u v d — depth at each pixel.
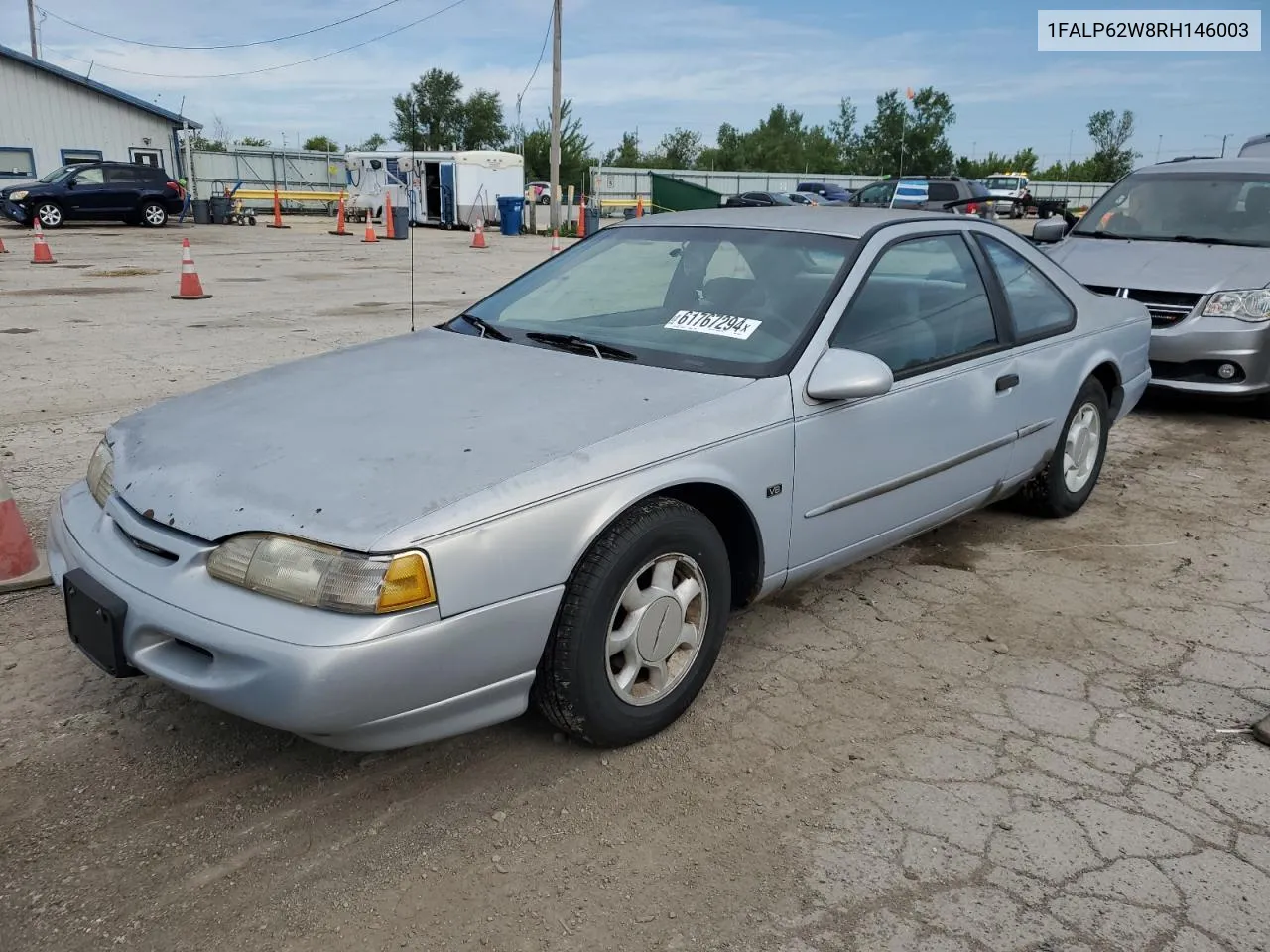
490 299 4.19
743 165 86.94
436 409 2.97
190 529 2.52
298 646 2.28
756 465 3.09
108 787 2.71
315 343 9.49
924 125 59.75
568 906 2.32
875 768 2.89
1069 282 4.86
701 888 2.39
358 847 2.50
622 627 2.83
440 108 48.16
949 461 3.92
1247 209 7.74
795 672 3.45
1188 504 5.36
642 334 3.58
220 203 30.19
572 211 34.25
